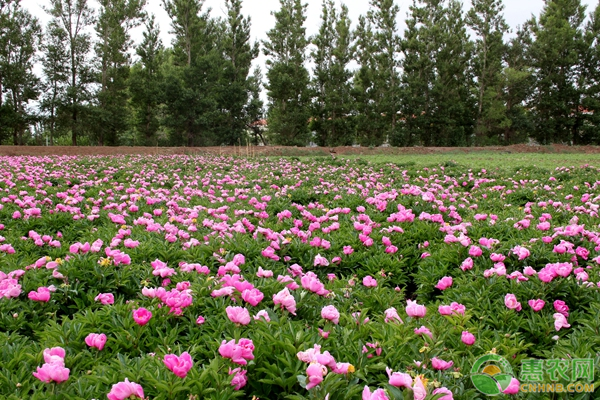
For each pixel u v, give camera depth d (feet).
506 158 91.09
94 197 29.01
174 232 16.26
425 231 18.86
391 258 16.22
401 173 46.01
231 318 7.98
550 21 146.61
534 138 161.79
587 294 11.41
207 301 10.16
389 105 138.00
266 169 50.06
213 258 14.40
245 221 16.97
